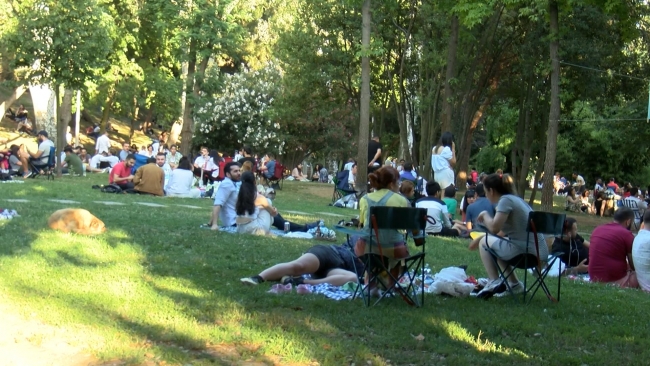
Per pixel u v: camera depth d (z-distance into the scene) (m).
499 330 6.70
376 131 39.62
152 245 10.03
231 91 38.47
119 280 7.76
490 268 8.30
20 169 24.25
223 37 31.14
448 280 8.20
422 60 27.50
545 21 24.36
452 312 7.23
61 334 5.84
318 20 32.75
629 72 28.47
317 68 33.09
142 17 39.31
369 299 7.27
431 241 13.02
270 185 27.91
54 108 40.72
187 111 32.00
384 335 6.27
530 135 30.39
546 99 29.69
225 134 39.00
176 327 6.11
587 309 7.93
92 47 22.86
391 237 7.45
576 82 27.33
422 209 7.27
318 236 12.23
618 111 28.66
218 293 7.43
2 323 6.03
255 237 11.54
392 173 7.88
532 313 7.48
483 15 22.02
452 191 17.02
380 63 32.03
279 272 8.10
